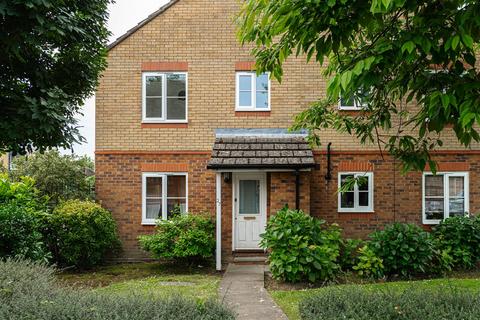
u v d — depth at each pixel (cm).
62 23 789
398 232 1158
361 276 1114
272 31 582
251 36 636
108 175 1448
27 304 468
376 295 568
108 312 462
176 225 1310
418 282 1005
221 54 1456
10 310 464
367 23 488
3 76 839
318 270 1064
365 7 470
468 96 450
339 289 614
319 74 1444
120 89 1459
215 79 1455
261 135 1439
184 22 1461
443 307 518
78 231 1266
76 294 518
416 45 471
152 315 462
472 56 487
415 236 1134
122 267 1352
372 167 1422
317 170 1423
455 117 505
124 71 1459
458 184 1427
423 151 686
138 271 1291
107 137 1451
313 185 1420
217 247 1290
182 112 1461
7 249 1009
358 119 872
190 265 1319
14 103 791
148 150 1447
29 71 851
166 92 1460
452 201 1426
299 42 537
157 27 1462
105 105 1453
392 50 473
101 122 1453
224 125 1448
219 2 1461
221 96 1453
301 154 1331
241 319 738
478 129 1304
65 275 1241
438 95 463
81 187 1616
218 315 490
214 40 1459
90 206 1316
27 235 1044
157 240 1288
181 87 1466
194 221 1331
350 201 1423
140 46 1461
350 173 1425
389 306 513
